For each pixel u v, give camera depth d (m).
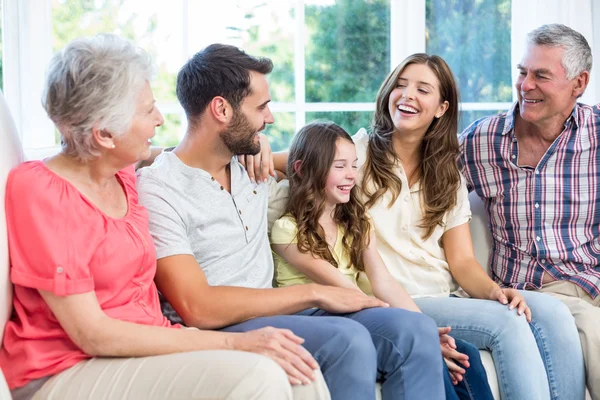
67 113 1.62
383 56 3.49
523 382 2.09
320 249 2.19
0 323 1.60
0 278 1.58
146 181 1.94
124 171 1.87
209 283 2.01
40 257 1.58
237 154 2.06
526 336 2.14
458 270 2.42
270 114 2.07
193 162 2.03
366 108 3.48
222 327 1.90
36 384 1.62
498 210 2.59
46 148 2.20
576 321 2.32
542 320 2.22
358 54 3.45
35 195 1.60
